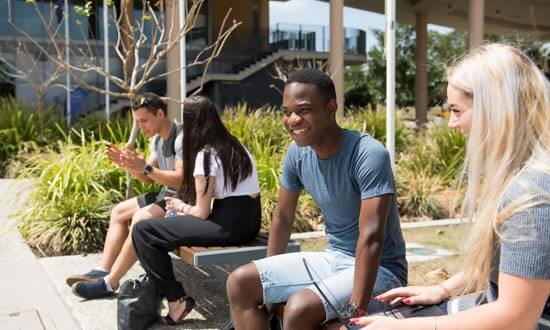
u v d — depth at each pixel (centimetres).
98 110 1858
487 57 174
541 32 2880
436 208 774
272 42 2355
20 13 1956
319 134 248
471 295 204
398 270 255
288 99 248
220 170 349
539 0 2423
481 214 171
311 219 686
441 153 917
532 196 158
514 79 167
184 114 364
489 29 2970
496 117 167
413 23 3036
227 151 353
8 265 512
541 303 160
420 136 1073
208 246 350
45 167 677
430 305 215
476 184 174
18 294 433
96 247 574
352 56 2464
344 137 252
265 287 247
